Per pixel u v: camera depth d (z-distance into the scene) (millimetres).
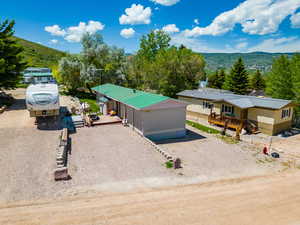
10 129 17375
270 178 11344
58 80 44656
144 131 16766
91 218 6930
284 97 29531
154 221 6816
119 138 16453
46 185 9281
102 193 8859
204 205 8016
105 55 41125
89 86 41438
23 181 9531
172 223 6730
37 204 7812
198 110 26984
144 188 9484
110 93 24609
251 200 8562
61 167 10344
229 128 22328
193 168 12172
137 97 19766
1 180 9539
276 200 8625
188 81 40344
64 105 28453
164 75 38625
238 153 15156
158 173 11172
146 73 41594
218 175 11430
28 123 19281
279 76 30641
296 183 10656
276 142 18359
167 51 40562
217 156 14328
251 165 13188
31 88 18406
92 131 18172
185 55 38938
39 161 11656
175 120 17891
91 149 14023
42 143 14445
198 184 10180
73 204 7863
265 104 20922
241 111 21844
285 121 21797
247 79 47219
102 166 11617
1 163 11242
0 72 25047
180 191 9305
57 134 16516
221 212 7520
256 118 21406
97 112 25578
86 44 40406
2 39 26078
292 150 16469
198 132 20297
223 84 54094
